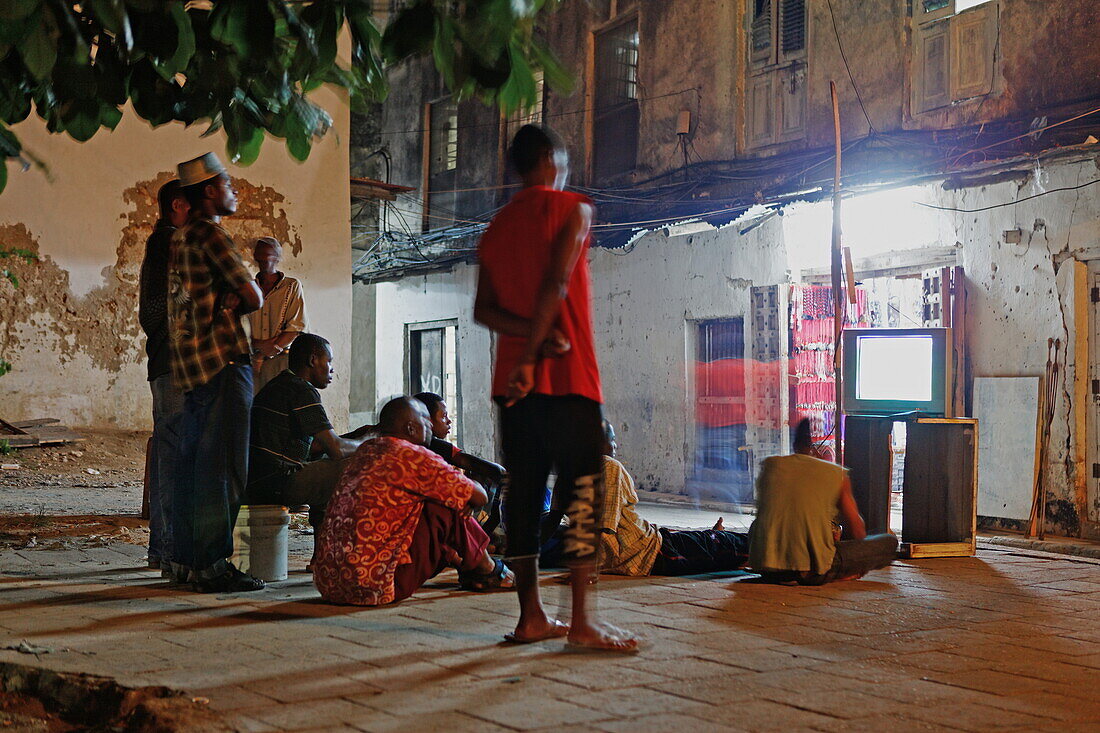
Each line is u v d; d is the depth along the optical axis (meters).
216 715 2.77
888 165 12.12
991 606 4.86
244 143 3.89
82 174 12.81
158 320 5.22
